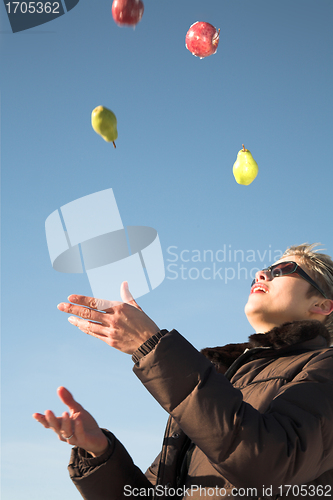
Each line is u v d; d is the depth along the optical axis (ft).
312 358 6.21
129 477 6.77
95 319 5.34
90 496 6.68
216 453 4.75
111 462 6.60
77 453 6.93
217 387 4.93
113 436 6.90
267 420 4.87
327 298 8.34
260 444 4.61
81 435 6.11
